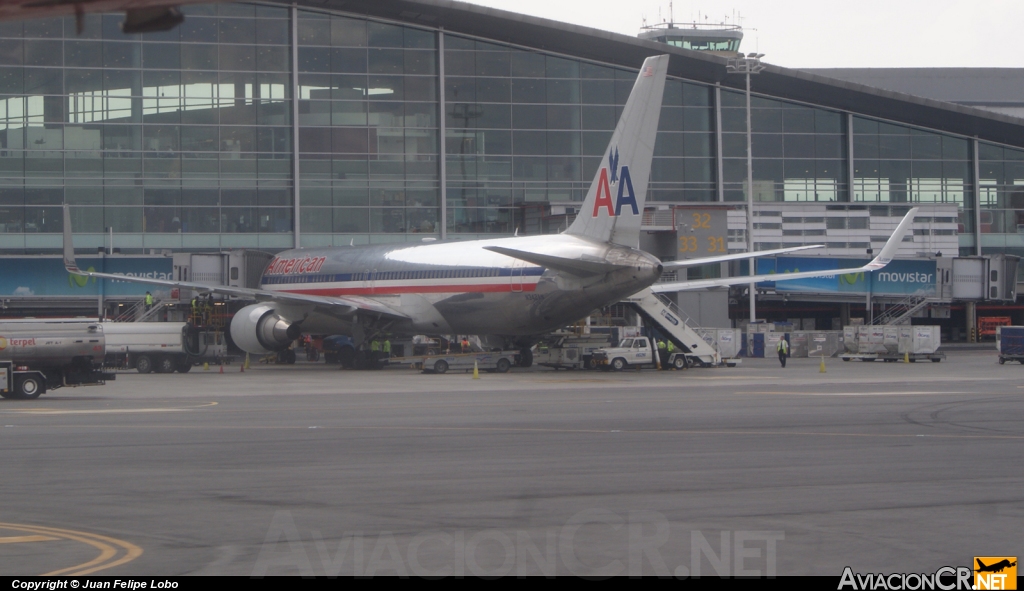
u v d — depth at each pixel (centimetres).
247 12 9606
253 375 6350
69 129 9419
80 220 9450
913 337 7738
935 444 2536
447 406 3775
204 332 6938
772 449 2444
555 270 5531
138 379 5947
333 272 7219
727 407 3638
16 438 2772
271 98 9694
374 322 6850
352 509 1695
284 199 9750
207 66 9581
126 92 9481
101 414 3547
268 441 2666
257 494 1848
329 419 3281
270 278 7825
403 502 1755
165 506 1736
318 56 9756
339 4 9656
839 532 1510
